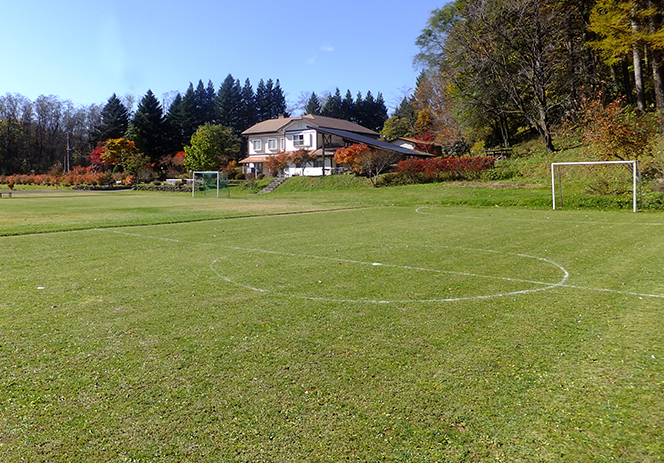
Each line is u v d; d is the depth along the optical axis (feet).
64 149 266.98
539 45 104.99
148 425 9.17
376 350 12.94
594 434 8.73
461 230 40.70
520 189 83.10
